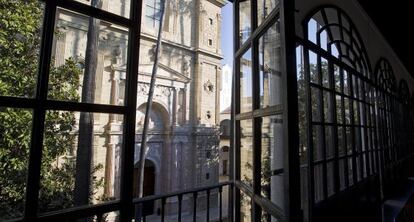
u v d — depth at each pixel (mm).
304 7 1776
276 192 1312
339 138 2156
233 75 1698
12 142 2008
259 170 1291
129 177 907
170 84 10117
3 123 2020
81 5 833
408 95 5473
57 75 3062
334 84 2074
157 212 8938
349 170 2264
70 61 3371
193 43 11062
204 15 11500
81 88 3418
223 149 14766
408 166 4836
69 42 4500
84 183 3141
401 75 4996
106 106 868
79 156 3158
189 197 9570
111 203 855
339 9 2262
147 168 9812
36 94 720
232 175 1735
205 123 11102
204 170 10828
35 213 688
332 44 2148
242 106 1613
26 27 2545
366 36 2992
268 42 1360
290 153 870
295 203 855
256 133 1315
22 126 1980
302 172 1833
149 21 9836
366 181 2521
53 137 2877
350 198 2111
